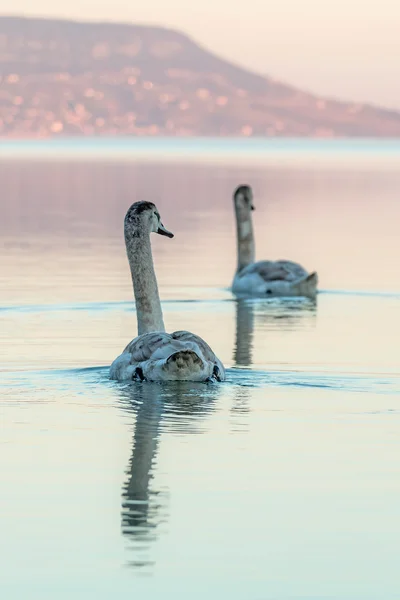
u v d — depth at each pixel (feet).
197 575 35.04
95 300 95.45
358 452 46.91
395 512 39.96
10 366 65.62
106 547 36.81
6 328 81.15
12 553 36.47
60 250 137.18
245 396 57.11
